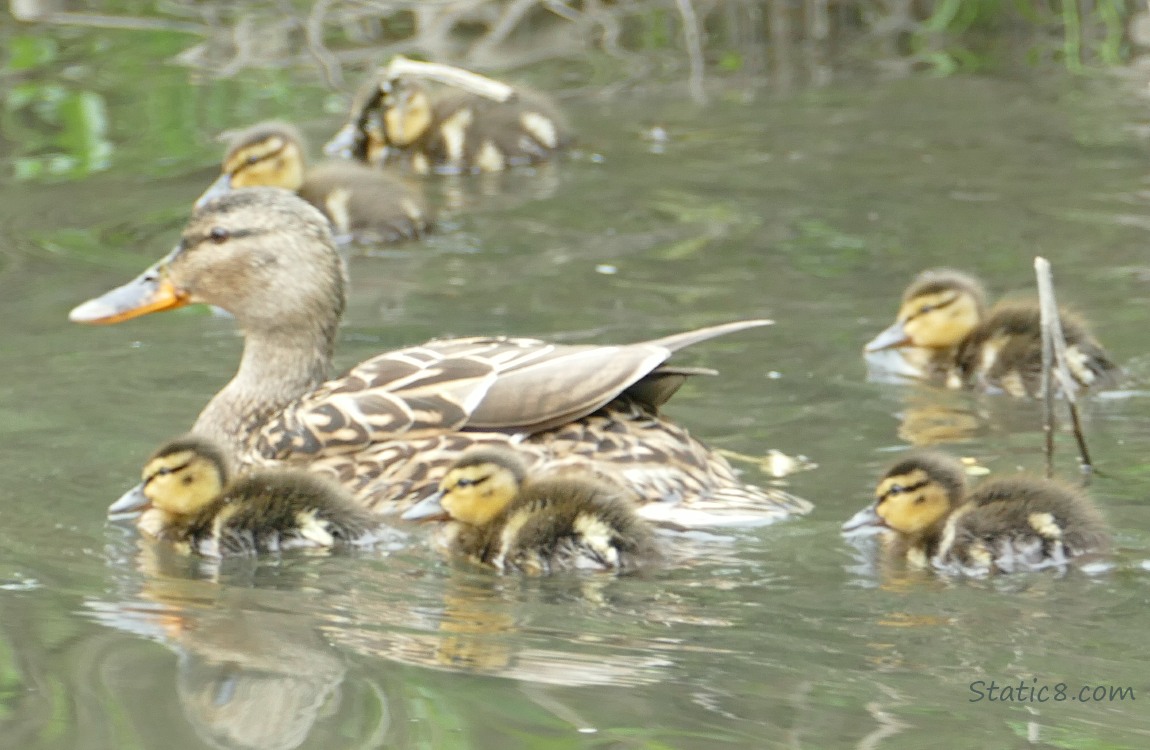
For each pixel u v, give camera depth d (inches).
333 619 337.1
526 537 371.2
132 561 374.9
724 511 385.1
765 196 649.6
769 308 535.8
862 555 371.2
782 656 315.9
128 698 289.3
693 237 605.9
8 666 304.3
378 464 402.0
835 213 627.5
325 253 450.0
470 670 306.0
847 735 279.7
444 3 864.3
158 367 495.2
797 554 371.9
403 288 559.5
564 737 275.4
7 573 362.0
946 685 302.5
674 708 289.1
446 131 713.0
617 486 384.5
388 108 718.5
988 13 903.7
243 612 339.9
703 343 508.1
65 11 903.7
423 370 411.2
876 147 708.0
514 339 423.8
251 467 417.1
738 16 897.5
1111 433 443.5
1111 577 356.5
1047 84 799.7
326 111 769.6
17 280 568.4
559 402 395.9
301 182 645.3
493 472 381.7
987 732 281.6
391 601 351.3
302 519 384.8
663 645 323.0
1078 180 656.4
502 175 697.6
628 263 580.7
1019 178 660.7
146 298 454.0
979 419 457.4
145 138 733.3
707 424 450.0
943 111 759.7
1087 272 559.5
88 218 636.1
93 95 783.7
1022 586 353.4
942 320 496.4
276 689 294.5
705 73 836.0
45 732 274.7
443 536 388.2
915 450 433.4
